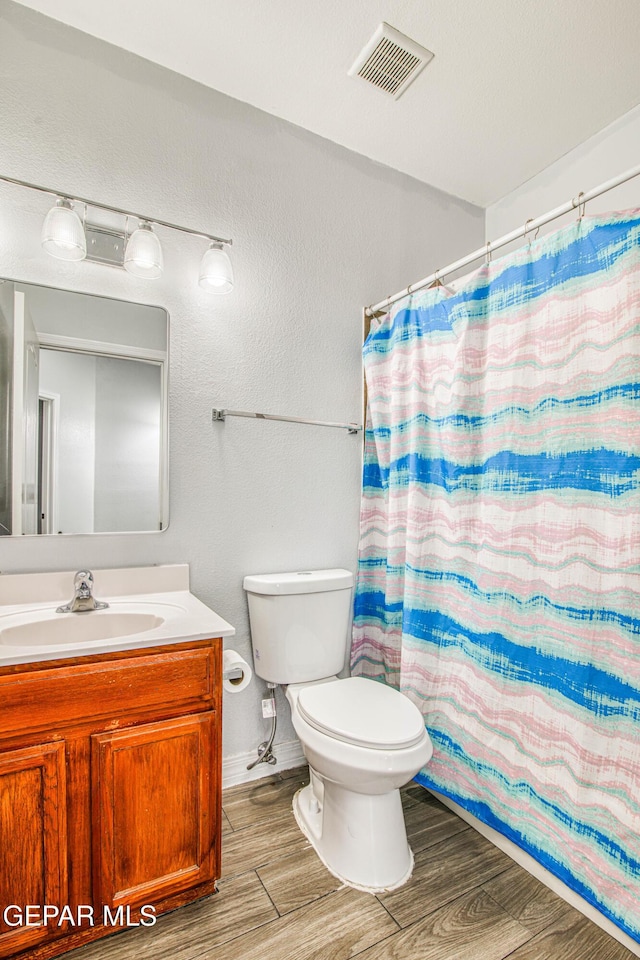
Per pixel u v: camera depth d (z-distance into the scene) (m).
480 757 1.60
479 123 2.05
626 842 1.21
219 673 1.34
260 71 1.80
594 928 1.28
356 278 2.22
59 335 1.61
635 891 1.19
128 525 1.71
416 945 1.22
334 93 1.89
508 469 1.54
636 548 1.23
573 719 1.34
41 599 1.54
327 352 2.13
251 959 1.18
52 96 1.60
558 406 1.41
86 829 1.18
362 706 1.54
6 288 1.54
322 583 1.86
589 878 1.28
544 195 2.35
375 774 1.31
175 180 1.80
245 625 1.92
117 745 1.20
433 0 1.53
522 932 1.26
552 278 1.43
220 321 1.88
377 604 2.16
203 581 1.84
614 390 1.28
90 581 1.50
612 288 1.29
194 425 1.83
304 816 1.67
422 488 1.84
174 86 1.80
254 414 1.92
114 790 1.20
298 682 1.83
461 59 1.74
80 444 1.64
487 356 1.62
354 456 2.20
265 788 1.87
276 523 2.00
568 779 1.34
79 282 1.64
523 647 1.48
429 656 1.80
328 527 2.13
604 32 1.63
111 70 1.69
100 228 1.67
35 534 1.57
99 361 1.67
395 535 1.98
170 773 1.27
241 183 1.93
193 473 1.82
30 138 1.57
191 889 1.33
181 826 1.28
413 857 1.53
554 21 1.60
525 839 1.45
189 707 1.30
